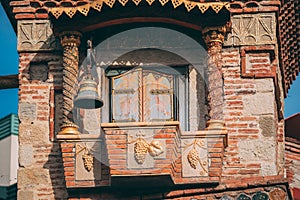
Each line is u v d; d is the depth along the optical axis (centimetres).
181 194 2336
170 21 2439
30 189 2391
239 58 2459
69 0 2498
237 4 2481
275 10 2481
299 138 2894
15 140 3291
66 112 2388
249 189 2325
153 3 2392
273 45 2464
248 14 2481
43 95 2456
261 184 2320
